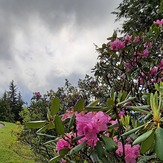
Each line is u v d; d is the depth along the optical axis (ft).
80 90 14.94
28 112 16.67
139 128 3.63
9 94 93.45
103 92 12.96
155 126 3.28
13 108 82.48
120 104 4.41
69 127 4.28
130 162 4.21
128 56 9.70
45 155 13.74
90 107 4.41
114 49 9.70
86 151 4.36
